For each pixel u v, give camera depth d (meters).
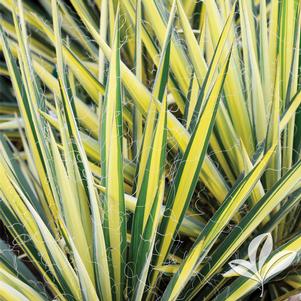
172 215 1.45
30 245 1.51
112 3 1.73
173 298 1.37
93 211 1.32
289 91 1.58
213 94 1.36
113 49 1.34
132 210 1.44
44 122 1.50
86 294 1.35
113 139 1.33
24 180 1.61
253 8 1.74
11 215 1.52
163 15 1.61
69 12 2.05
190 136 1.44
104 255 1.36
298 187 1.49
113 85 1.34
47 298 1.50
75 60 1.61
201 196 1.66
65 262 1.36
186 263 1.34
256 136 1.58
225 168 1.62
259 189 1.48
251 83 1.55
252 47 1.53
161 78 1.49
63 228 1.31
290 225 1.62
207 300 1.51
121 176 1.36
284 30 1.56
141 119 1.62
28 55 1.43
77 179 1.44
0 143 1.62
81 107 1.71
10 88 2.23
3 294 1.31
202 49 1.62
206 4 1.55
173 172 1.55
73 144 1.46
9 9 2.02
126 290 1.46
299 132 1.59
